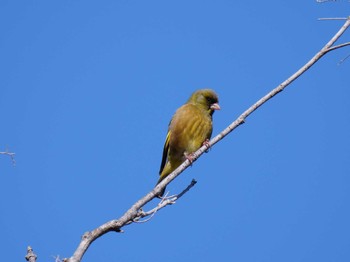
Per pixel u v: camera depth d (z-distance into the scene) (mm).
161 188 9781
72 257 7305
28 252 7441
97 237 7836
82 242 7621
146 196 9383
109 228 7930
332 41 9938
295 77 9930
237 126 9961
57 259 7234
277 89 9984
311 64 9914
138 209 8914
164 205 8945
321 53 9883
